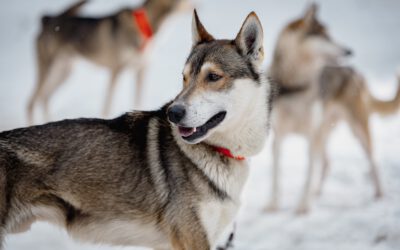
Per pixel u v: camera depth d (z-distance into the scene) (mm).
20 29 25375
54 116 15375
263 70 6160
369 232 8516
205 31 6492
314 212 9672
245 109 5887
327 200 10258
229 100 5793
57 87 15320
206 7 28969
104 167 5828
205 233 5719
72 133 5910
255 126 5957
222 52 5922
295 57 10711
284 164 12492
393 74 18297
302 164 12445
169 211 5742
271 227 9125
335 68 11219
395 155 12000
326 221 9188
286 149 13680
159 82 18562
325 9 29312
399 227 8531
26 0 30047
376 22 26438
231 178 5867
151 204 5805
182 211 5691
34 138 5793
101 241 6012
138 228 5906
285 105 10406
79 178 5773
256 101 5961
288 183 11320
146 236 5949
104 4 28109
